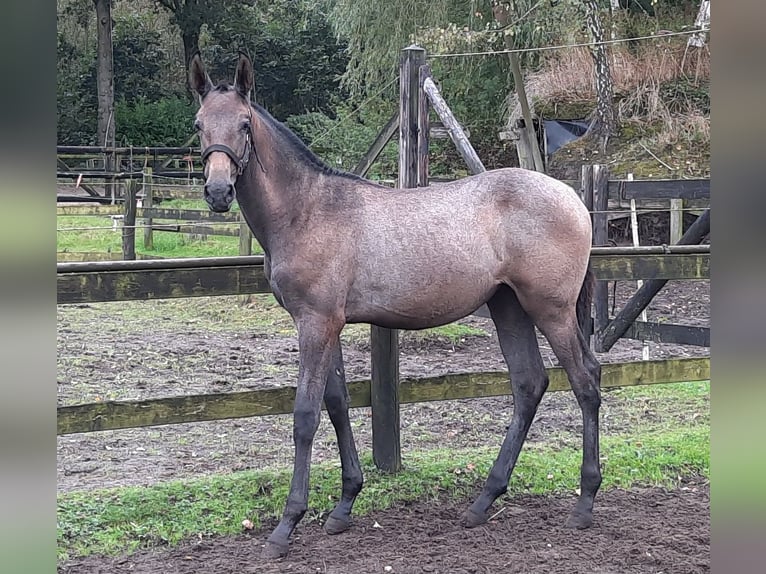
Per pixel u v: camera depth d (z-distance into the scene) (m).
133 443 4.99
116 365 6.85
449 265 3.61
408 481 4.16
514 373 3.95
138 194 14.90
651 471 4.37
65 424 3.66
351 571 3.28
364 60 15.66
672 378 4.74
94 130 27.17
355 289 3.62
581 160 11.74
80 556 3.37
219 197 3.21
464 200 3.71
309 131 18.92
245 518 3.75
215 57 27.42
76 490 4.05
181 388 6.04
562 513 3.90
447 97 15.13
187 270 3.93
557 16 12.02
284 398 4.02
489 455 4.55
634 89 12.75
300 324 3.57
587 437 3.76
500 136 12.44
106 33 22.94
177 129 25.23
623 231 11.02
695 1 14.63
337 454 4.68
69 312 9.62
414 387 4.30
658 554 3.40
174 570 3.27
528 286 3.69
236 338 8.16
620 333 6.16
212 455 4.73
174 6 27.83
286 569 3.29
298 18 28.42
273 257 3.60
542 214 3.65
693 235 5.36
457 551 3.48
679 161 11.00
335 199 3.63
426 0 14.44
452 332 7.95
